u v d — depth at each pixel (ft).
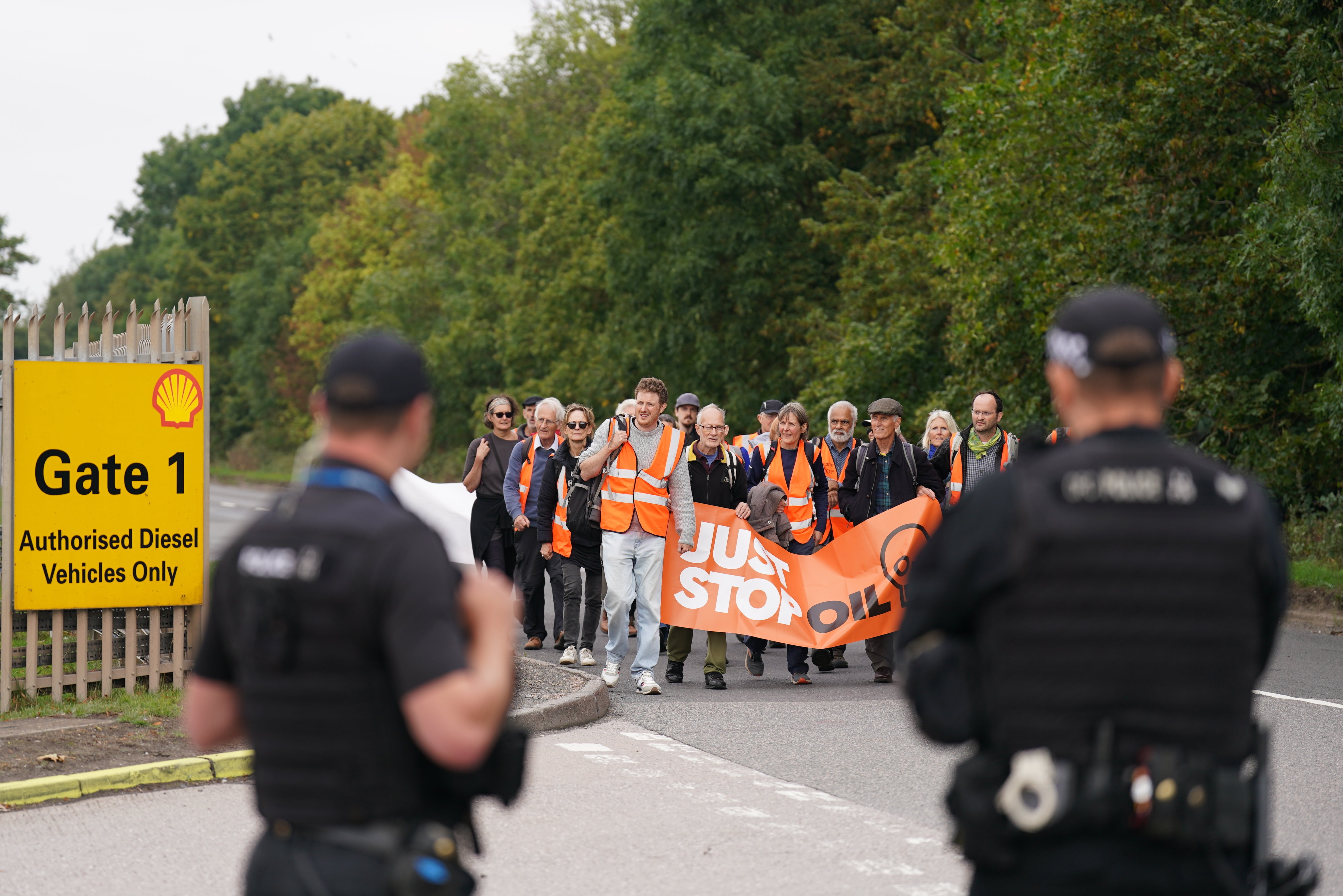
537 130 322.75
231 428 498.28
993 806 13.87
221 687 15.14
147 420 53.06
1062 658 13.52
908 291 172.55
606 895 30.12
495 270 316.40
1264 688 59.26
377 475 14.66
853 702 57.06
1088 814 13.35
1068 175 119.34
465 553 74.28
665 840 34.88
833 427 67.51
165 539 53.47
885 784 41.65
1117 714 13.46
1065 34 118.21
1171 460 14.01
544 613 88.74
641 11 207.62
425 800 14.19
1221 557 13.62
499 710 13.82
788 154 197.67
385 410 14.62
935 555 14.56
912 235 174.70
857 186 193.47
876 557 63.05
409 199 387.55
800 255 204.44
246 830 36.19
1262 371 117.60
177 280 508.53
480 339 309.63
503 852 33.71
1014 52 135.74
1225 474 14.16
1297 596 89.81
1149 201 116.88
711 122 193.98
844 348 167.84
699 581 62.08
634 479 58.65
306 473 14.88
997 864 13.89
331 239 417.90
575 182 261.85
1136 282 117.39
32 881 31.45
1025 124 121.70
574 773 43.11
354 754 13.79
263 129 556.51
